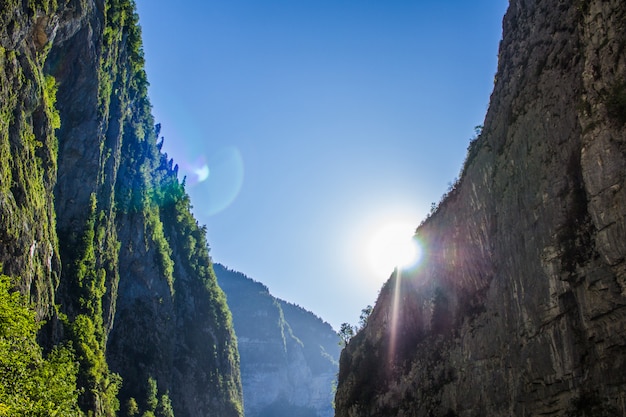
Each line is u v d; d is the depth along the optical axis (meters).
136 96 142.38
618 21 26.14
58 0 72.69
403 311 59.03
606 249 25.27
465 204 47.53
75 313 87.38
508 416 33.00
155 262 134.62
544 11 38.38
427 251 56.69
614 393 24.47
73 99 91.00
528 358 30.84
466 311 44.19
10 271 53.72
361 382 62.16
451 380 43.16
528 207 33.09
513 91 39.19
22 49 60.91
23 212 57.03
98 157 97.06
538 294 30.50
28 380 31.59
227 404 155.25
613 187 24.94
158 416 118.25
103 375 88.31
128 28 122.94
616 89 25.33
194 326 152.88
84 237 93.12
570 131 30.52
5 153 54.12
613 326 24.92
